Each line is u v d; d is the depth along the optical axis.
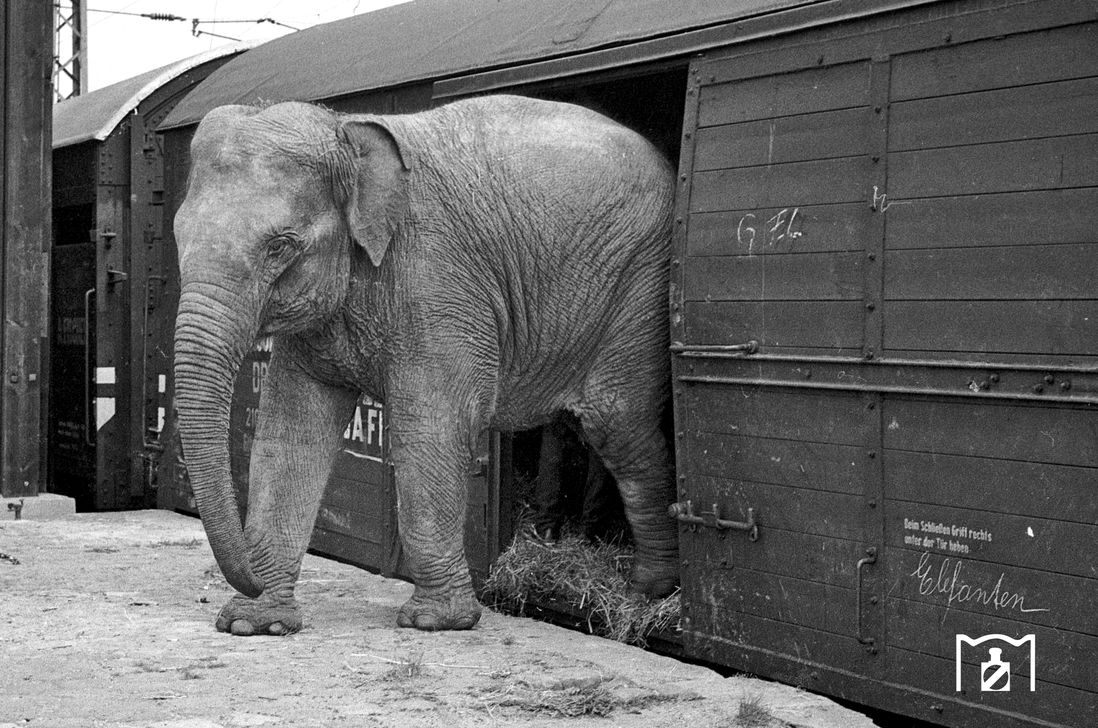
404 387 7.03
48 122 12.30
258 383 10.50
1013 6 5.30
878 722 6.43
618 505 8.63
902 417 5.73
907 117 5.71
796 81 6.24
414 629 7.15
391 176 6.80
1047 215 5.14
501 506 8.21
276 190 6.51
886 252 5.77
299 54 10.95
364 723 5.27
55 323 14.05
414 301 6.98
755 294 6.41
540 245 7.27
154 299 12.80
